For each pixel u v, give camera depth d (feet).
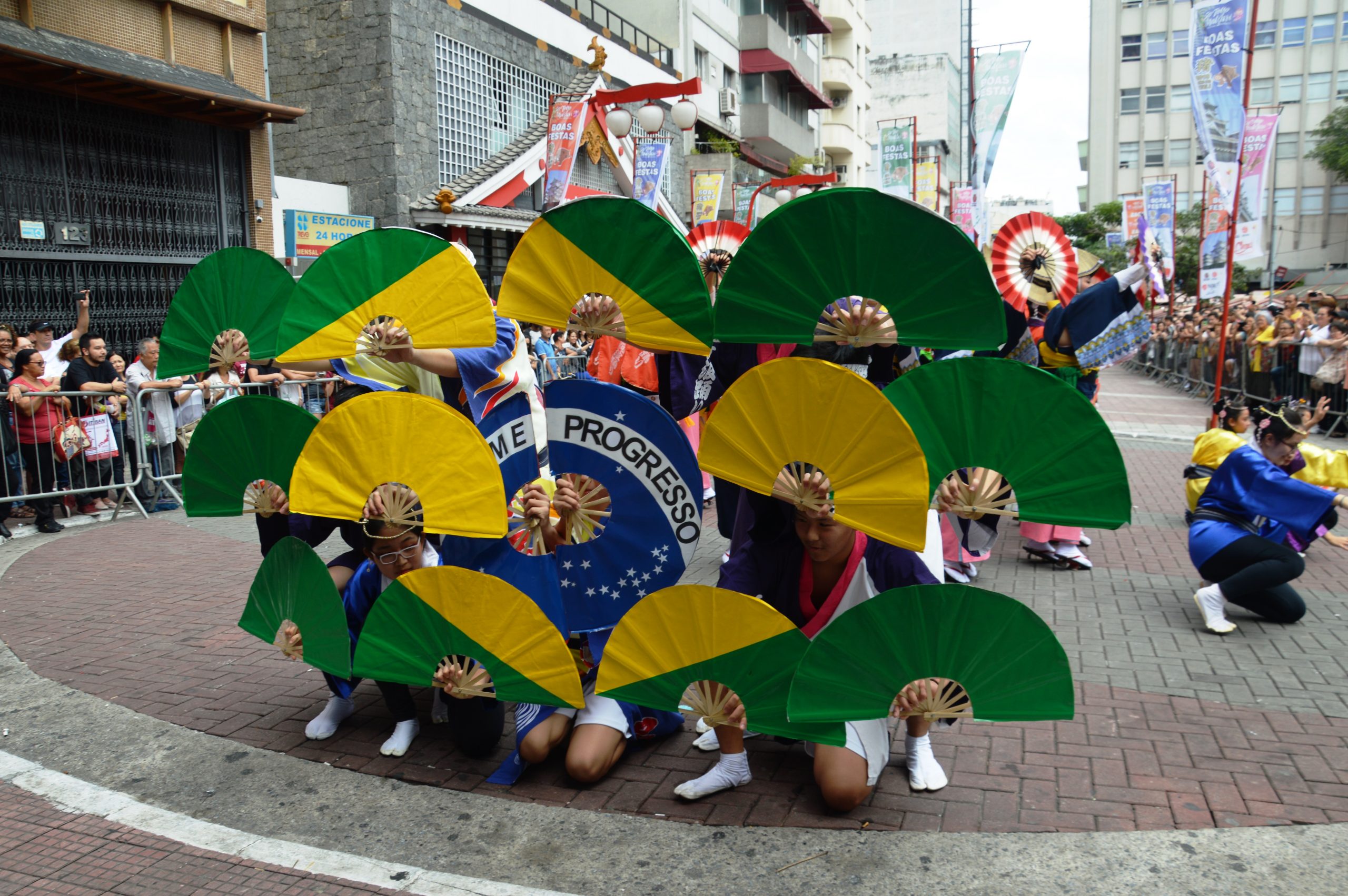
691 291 11.20
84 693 15.55
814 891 9.90
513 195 57.06
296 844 11.05
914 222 9.80
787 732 11.11
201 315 15.16
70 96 35.76
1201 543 18.29
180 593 21.17
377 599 12.19
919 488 9.71
